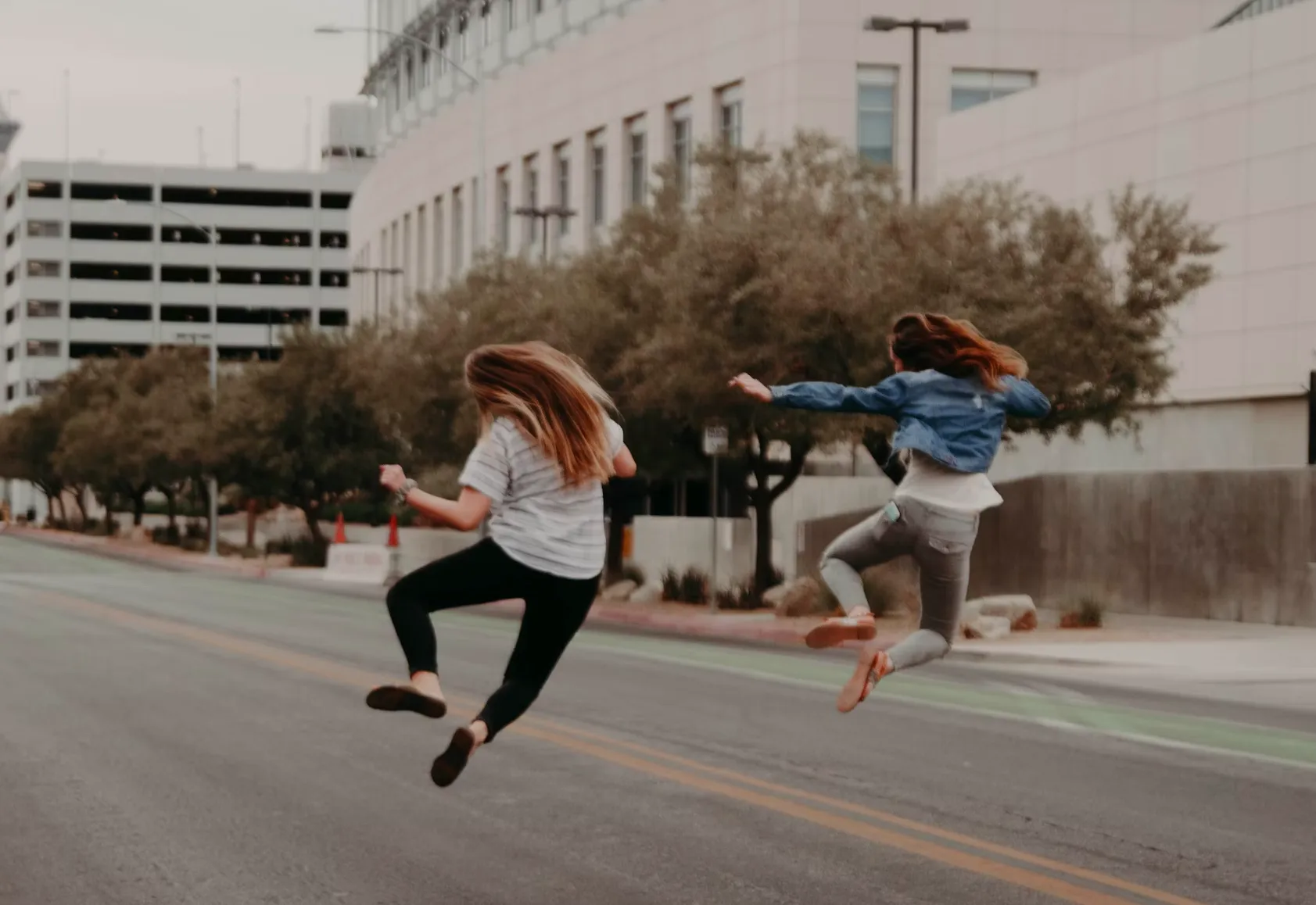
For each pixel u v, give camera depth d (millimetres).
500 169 73750
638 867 8203
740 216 27547
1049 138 45375
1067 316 26344
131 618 26188
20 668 17969
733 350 26766
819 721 13969
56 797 10125
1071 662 20562
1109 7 54844
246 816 9539
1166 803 10086
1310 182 37094
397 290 88375
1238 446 39062
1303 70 37344
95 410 88625
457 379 36094
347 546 45844
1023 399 7777
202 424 57312
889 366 26141
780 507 46844
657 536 45844
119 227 146625
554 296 33000
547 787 10500
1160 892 7699
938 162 50094
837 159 29297
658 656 20844
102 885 7859
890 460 8039
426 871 8141
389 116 100500
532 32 78000
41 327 145125
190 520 80438
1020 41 54375
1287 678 18906
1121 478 29531
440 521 6293
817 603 28719
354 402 52125
